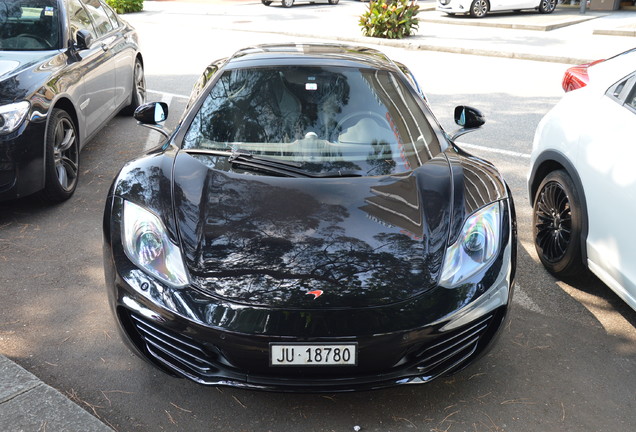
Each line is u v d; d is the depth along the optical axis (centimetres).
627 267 310
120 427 254
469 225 276
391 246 262
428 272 254
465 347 259
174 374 258
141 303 248
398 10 1462
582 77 399
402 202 287
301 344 234
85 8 606
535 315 346
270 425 257
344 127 337
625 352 314
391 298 242
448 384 285
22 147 427
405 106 357
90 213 467
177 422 258
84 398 270
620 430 258
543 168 404
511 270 271
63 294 354
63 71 491
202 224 270
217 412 264
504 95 899
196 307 241
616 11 2244
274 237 263
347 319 236
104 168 563
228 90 358
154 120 368
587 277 390
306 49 402
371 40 1438
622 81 354
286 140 329
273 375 244
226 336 236
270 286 243
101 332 319
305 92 353
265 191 291
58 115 467
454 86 960
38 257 397
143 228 269
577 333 330
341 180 301
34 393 257
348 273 248
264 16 1994
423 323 239
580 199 353
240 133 334
